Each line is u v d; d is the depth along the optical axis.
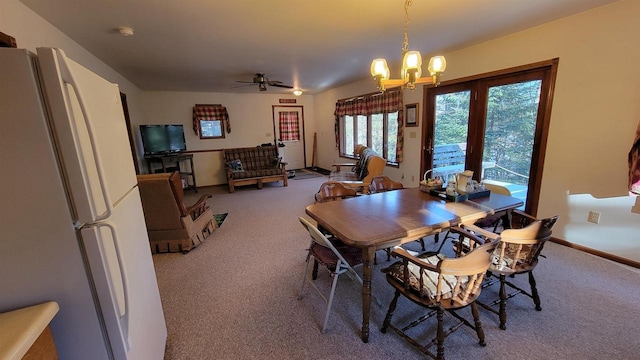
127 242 1.12
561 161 2.79
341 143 6.98
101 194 0.91
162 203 2.76
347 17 2.46
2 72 0.73
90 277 0.89
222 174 7.09
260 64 4.13
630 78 2.27
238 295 2.17
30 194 0.80
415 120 4.57
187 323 1.87
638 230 2.36
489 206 2.08
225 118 6.96
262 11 2.29
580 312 1.84
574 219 2.74
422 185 2.62
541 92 2.90
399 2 2.19
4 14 1.76
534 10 2.42
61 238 0.84
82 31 2.55
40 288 0.86
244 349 1.65
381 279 2.33
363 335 1.67
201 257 2.84
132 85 5.27
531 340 1.63
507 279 2.24
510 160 3.30
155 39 2.88
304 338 1.72
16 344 0.69
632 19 2.21
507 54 3.12
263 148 6.84
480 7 2.34
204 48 3.27
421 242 2.85
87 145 0.85
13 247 0.82
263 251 2.94
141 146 5.57
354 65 4.37
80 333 0.92
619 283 2.14
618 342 1.59
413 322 1.66
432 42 3.29
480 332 1.57
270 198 5.22
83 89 0.86
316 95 7.89
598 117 2.49
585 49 2.50
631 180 2.20
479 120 3.58
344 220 1.84
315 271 2.35
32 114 0.76
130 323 1.06
